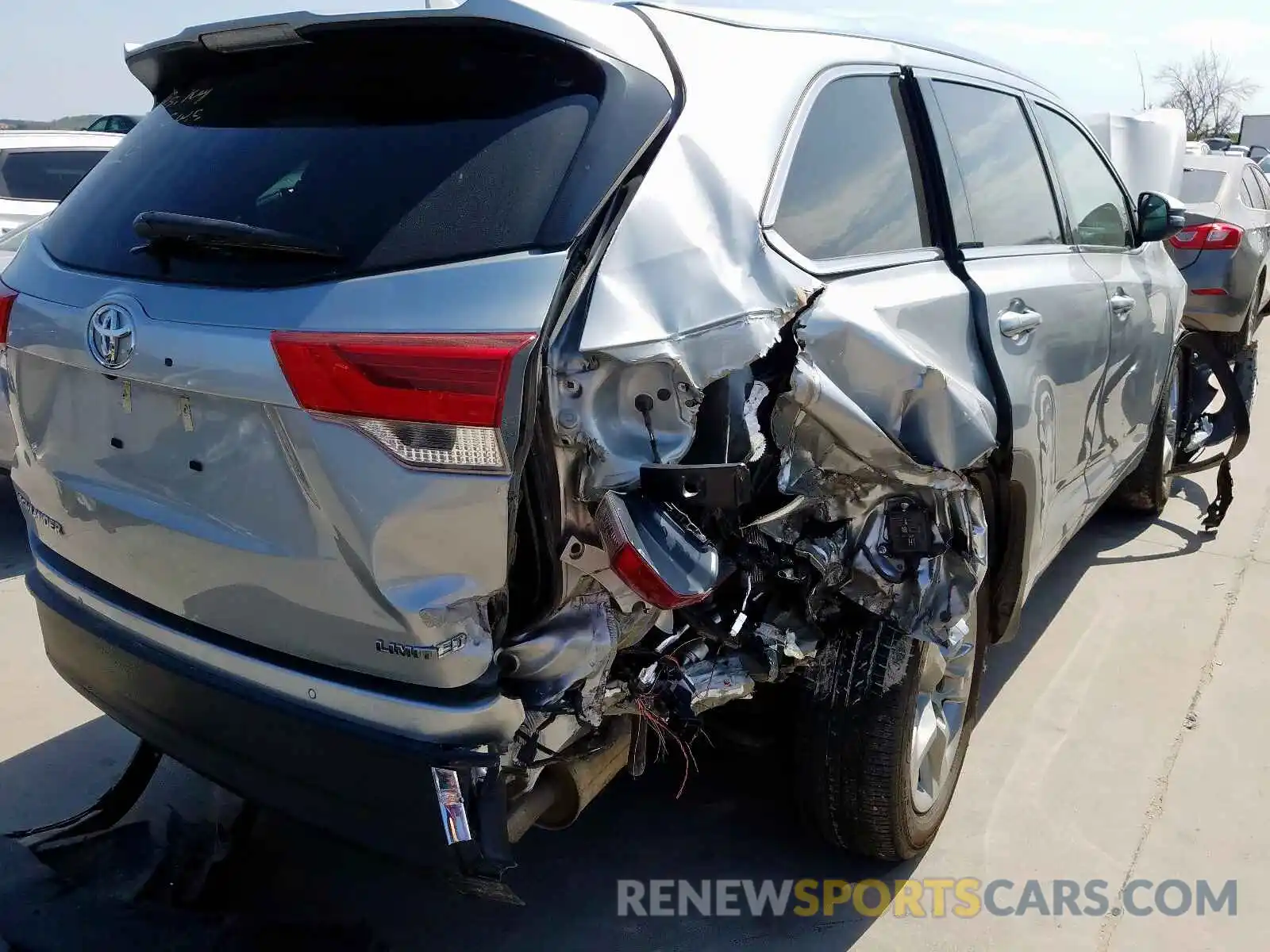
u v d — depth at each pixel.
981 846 2.82
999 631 2.93
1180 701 3.53
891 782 2.47
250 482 1.90
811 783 2.55
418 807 1.85
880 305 2.30
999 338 2.70
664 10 2.23
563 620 1.95
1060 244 3.45
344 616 1.87
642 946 2.49
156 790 2.97
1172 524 5.19
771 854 2.81
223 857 2.52
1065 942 2.49
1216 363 4.90
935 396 2.20
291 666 1.97
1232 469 6.05
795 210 2.22
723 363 1.89
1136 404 4.08
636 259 1.87
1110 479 4.05
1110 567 4.64
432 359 1.71
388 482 1.74
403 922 2.55
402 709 1.85
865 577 2.34
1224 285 6.97
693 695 2.17
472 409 1.70
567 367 1.78
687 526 1.89
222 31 2.17
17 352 2.29
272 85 2.23
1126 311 3.71
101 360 2.04
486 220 1.84
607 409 1.83
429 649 1.81
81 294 2.12
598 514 1.84
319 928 2.25
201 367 1.87
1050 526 3.28
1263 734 3.34
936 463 2.22
